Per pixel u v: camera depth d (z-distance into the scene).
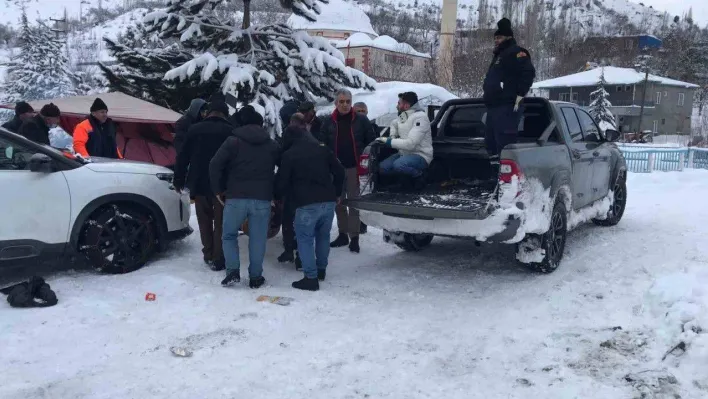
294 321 4.81
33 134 7.22
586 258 6.45
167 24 13.44
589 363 3.94
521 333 4.50
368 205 5.76
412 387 3.67
